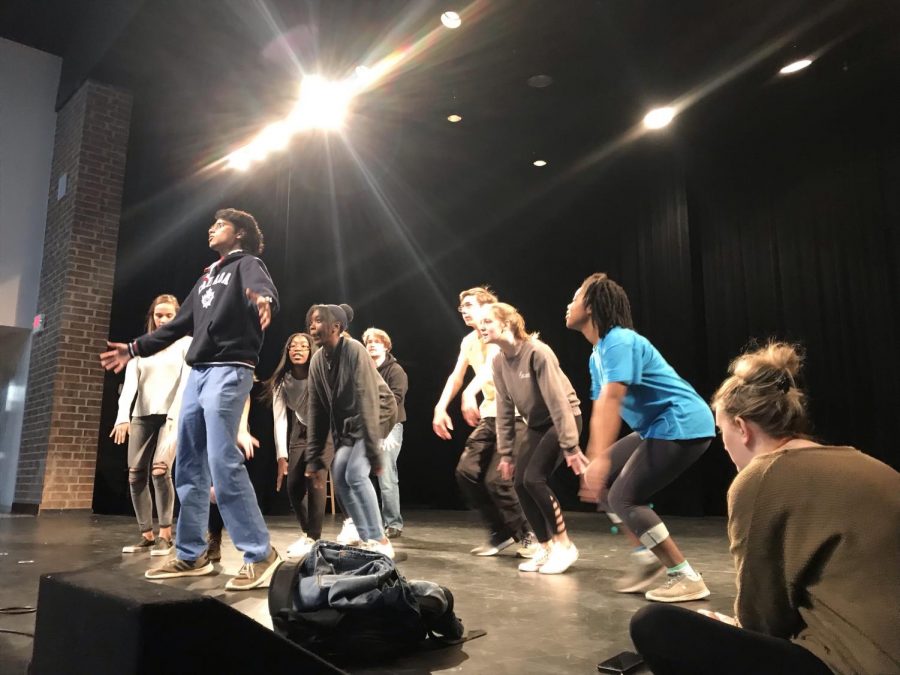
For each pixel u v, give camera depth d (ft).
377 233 27.02
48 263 21.20
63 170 21.39
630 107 19.70
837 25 15.47
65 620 3.19
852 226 19.98
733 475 21.33
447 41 16.65
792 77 17.89
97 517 17.66
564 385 9.76
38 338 20.89
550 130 21.30
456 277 28.58
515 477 9.84
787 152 21.67
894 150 19.29
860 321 19.57
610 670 4.93
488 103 19.62
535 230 27.55
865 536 3.05
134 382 11.32
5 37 21.86
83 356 19.93
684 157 22.94
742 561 3.39
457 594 7.87
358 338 26.53
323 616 5.39
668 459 7.49
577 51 16.81
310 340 11.55
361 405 9.43
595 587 8.32
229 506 7.89
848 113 20.07
